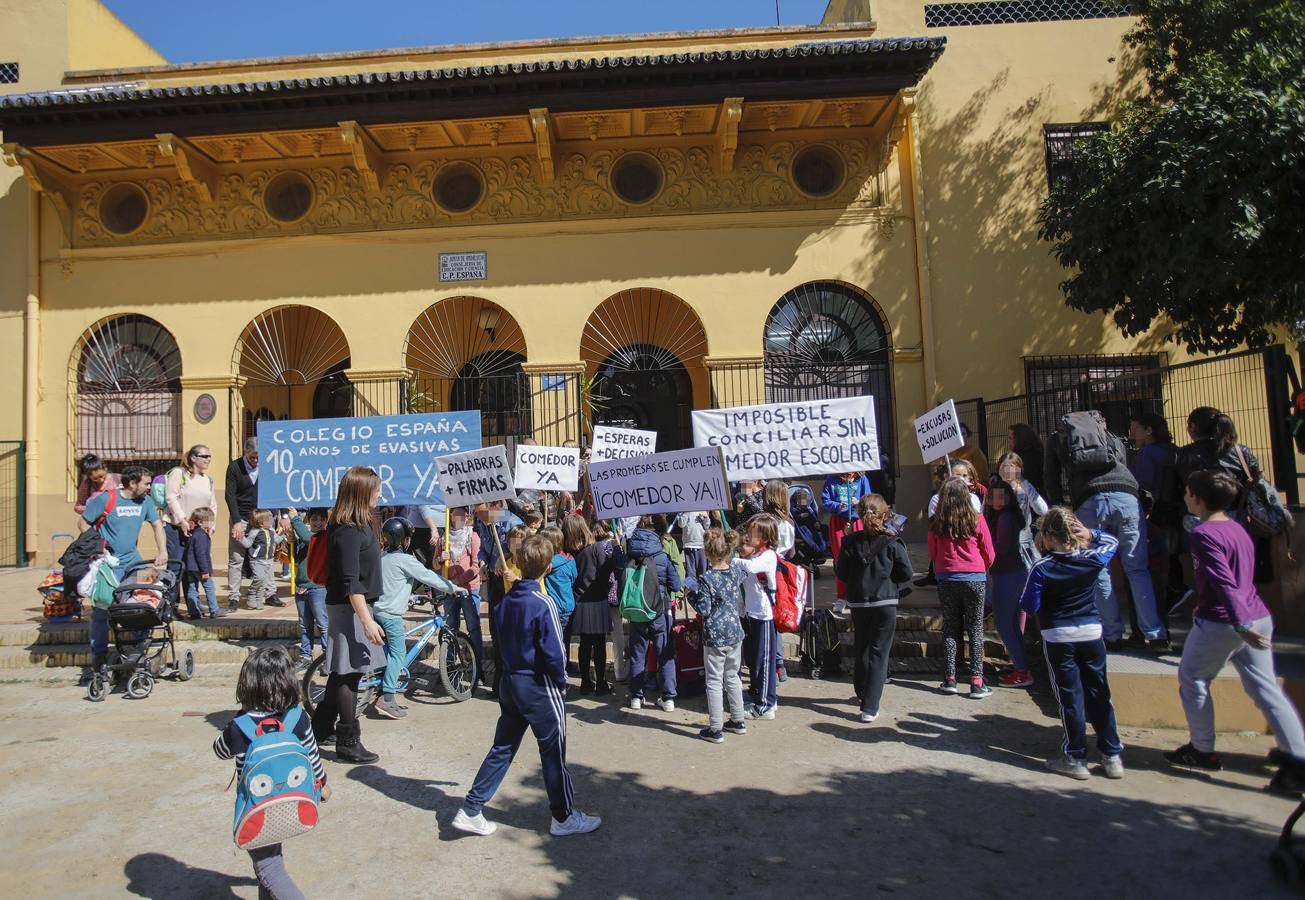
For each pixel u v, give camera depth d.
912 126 13.91
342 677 5.89
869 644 6.73
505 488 6.63
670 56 12.10
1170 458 7.61
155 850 4.68
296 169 14.02
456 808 5.16
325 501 8.02
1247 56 9.83
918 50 12.12
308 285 13.95
